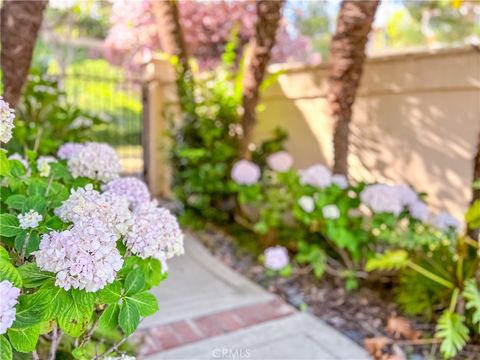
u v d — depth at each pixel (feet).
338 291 10.47
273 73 15.26
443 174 11.24
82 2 24.84
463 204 10.83
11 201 4.28
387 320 9.03
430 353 7.90
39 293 3.44
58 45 31.12
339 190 10.86
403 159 12.17
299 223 12.74
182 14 20.33
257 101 14.25
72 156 5.62
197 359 7.36
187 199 15.98
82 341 4.56
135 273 4.03
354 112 13.39
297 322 8.87
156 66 18.99
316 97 14.20
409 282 9.49
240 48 20.86
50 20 28.35
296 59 24.53
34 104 11.87
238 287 10.60
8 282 3.10
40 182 4.80
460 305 8.32
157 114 19.30
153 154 19.48
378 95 12.70
